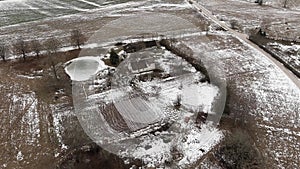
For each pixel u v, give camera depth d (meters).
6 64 46.00
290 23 63.44
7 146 29.28
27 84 40.16
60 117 33.06
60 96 37.03
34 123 32.50
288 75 41.47
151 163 26.70
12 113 34.34
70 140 29.48
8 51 50.88
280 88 38.44
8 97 37.41
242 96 36.50
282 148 28.84
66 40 54.38
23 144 29.47
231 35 55.62
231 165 26.31
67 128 31.19
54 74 41.34
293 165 26.91
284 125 31.89
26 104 35.91
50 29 61.81
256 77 40.97
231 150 27.48
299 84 39.28
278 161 27.30
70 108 34.53
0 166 26.84
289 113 33.72
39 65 45.06
